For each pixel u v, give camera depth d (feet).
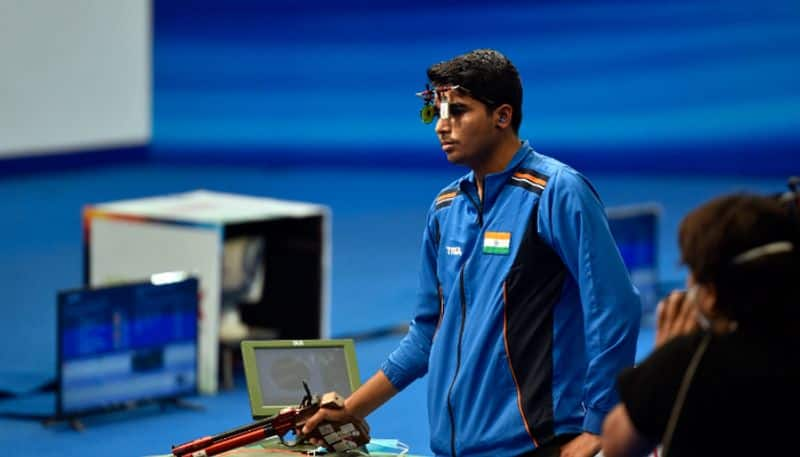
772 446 23.99
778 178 140.36
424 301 37.60
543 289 34.53
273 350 38.96
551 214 34.14
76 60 136.87
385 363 37.70
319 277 72.59
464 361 35.19
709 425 24.17
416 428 61.57
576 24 144.05
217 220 67.31
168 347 64.85
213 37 147.13
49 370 71.51
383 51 147.84
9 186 129.90
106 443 59.72
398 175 146.51
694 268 24.50
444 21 146.61
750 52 139.64
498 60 34.81
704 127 142.20
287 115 149.38
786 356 24.02
